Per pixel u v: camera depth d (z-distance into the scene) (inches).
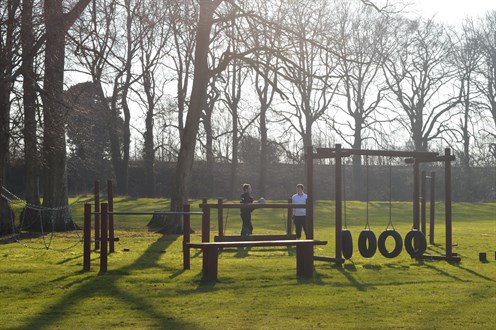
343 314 405.1
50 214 1154.0
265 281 544.1
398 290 498.3
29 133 972.6
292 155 2402.8
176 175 1111.6
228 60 1101.1
